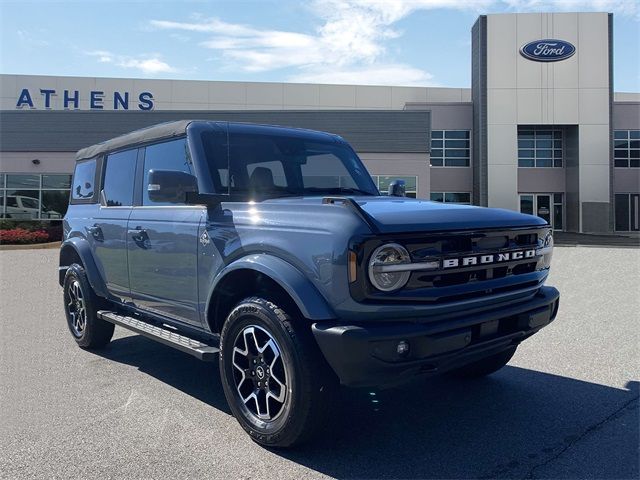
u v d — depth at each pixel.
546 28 33.56
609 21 33.41
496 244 3.59
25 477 3.18
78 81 38.34
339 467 3.30
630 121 35.41
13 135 28.19
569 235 32.22
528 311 3.78
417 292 3.18
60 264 6.52
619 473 3.22
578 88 33.53
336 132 26.89
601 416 4.10
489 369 4.85
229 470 3.26
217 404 4.39
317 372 3.26
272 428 3.46
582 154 33.56
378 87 40.81
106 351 6.05
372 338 3.01
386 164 27.00
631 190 35.44
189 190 4.12
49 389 4.73
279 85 39.97
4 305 9.01
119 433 3.80
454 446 3.60
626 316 7.72
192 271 4.16
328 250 3.18
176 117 27.47
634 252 18.91
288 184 4.64
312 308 3.18
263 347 3.53
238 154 4.47
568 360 5.57
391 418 4.09
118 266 5.22
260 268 3.45
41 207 28.25
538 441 3.67
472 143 35.88
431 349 3.14
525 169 35.56
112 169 5.63
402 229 3.15
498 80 33.75
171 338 4.34
